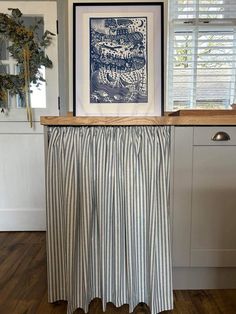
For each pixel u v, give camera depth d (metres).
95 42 2.18
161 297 1.42
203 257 1.54
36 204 2.64
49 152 1.39
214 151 1.47
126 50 2.18
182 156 1.47
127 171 1.38
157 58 2.18
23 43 2.39
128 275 1.42
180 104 2.47
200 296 1.58
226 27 2.41
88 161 1.37
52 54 2.49
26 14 2.45
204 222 1.52
